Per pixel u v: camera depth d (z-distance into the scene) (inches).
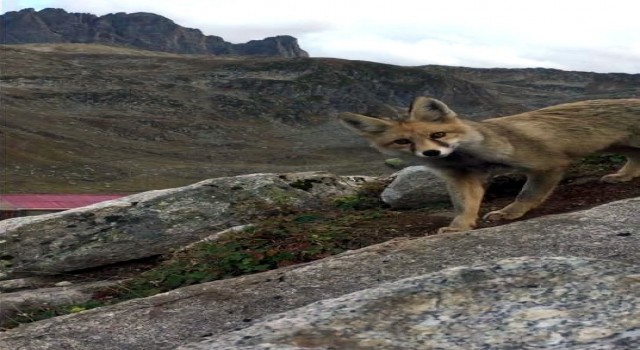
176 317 70.9
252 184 138.4
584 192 108.1
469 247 77.9
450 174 95.2
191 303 73.7
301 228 110.8
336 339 46.7
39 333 69.6
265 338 47.9
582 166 126.4
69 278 120.8
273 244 104.5
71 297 101.7
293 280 76.2
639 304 46.0
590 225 80.4
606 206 87.1
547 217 85.4
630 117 100.5
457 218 95.1
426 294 52.0
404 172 127.4
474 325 46.8
